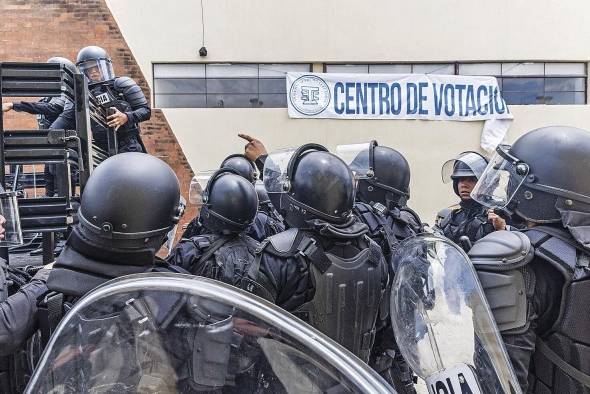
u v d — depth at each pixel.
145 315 1.21
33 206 2.48
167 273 1.24
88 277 1.49
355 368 1.05
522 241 1.41
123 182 1.52
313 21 8.72
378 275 2.03
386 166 2.97
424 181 8.88
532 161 1.52
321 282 1.86
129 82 4.40
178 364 1.17
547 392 1.42
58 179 2.59
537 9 8.92
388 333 2.22
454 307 1.46
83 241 1.51
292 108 8.62
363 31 8.79
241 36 8.62
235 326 1.15
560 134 1.53
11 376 1.63
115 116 4.09
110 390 1.20
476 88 8.90
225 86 8.70
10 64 2.60
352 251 1.97
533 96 9.07
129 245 1.52
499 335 1.34
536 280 1.40
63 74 2.69
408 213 3.30
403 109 8.80
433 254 1.56
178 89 8.63
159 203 1.56
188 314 1.18
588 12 8.95
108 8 8.31
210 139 8.54
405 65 9.00
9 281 1.83
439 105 8.85
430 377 1.48
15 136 2.56
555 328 1.38
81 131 2.88
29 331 1.57
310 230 1.95
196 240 2.89
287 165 2.10
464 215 3.74
